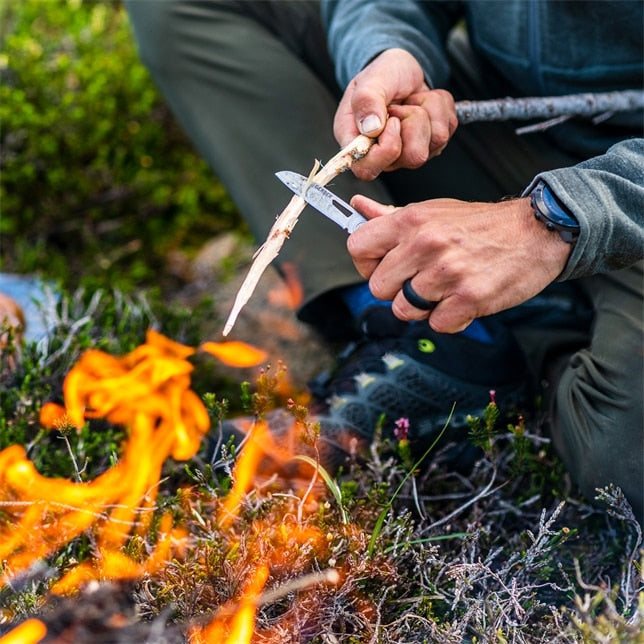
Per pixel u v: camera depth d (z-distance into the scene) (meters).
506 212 1.30
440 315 1.31
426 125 1.49
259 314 2.33
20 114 2.55
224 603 1.32
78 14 2.96
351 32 1.71
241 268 2.53
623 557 1.51
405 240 1.30
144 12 1.87
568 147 1.79
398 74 1.53
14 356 1.84
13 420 1.75
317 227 1.79
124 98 2.69
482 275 1.27
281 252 1.81
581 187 1.26
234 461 1.55
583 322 1.80
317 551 1.37
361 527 1.45
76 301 2.12
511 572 1.47
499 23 1.74
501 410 1.66
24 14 2.93
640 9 1.59
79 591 1.31
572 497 1.63
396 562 1.41
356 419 1.64
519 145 1.85
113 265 2.60
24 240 2.58
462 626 1.29
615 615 1.17
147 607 1.30
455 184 1.92
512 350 1.67
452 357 1.62
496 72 1.86
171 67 1.89
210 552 1.35
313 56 1.96
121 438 1.80
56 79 2.67
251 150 1.86
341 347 2.21
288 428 1.64
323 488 1.58
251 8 1.88
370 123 1.41
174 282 2.58
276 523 1.46
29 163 2.58
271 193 1.85
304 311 1.83
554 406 1.67
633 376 1.41
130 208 2.71
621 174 1.30
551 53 1.70
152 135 2.70
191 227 2.72
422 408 1.64
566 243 1.27
